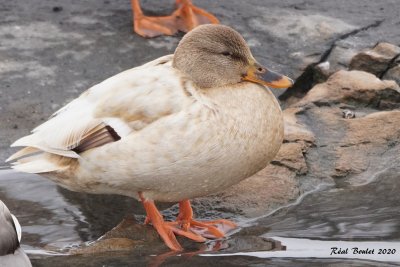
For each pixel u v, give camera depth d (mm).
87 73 14180
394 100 13172
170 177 9445
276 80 9805
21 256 8984
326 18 16062
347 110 12945
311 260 9625
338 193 11258
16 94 13547
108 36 15258
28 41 15000
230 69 9773
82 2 16469
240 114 9484
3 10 16031
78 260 9609
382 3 16750
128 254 9766
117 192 9969
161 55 14750
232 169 9555
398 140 12281
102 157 9461
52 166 9789
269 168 11414
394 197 11133
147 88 9586
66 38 15141
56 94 13594
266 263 9555
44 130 9758
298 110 12805
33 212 10773
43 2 16375
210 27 9820
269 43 15188
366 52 14430
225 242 10062
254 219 10641
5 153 12125
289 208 10891
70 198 11117
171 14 16062
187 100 9438
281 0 16797
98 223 10555
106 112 9555
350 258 9672
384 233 10227
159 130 9289
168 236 9977
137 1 15391
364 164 11836
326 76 14445
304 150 11852
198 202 10945
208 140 9297
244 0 16750
